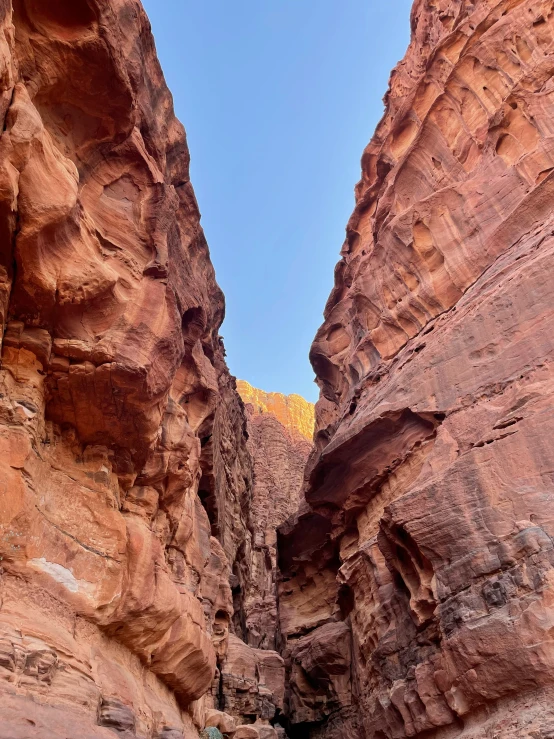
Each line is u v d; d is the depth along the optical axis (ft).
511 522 45.78
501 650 41.22
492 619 42.63
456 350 63.57
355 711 77.25
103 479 37.35
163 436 46.24
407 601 59.93
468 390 59.52
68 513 34.14
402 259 83.46
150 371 37.32
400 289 84.43
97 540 35.01
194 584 55.57
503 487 47.83
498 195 73.31
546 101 72.33
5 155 27.63
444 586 47.73
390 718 56.18
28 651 26.08
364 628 71.41
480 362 60.18
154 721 37.55
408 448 67.41
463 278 73.77
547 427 48.26
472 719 43.70
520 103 74.64
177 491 48.24
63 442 36.35
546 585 41.01
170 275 53.01
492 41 82.89
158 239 43.34
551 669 38.68
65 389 34.94
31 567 29.58
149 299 39.96
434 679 47.96
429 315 78.18
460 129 86.07
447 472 51.98
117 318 37.11
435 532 49.78
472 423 55.21
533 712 38.19
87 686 28.94
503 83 81.00
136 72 39.06
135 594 36.60
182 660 44.83
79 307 34.42
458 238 76.28
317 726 87.04
